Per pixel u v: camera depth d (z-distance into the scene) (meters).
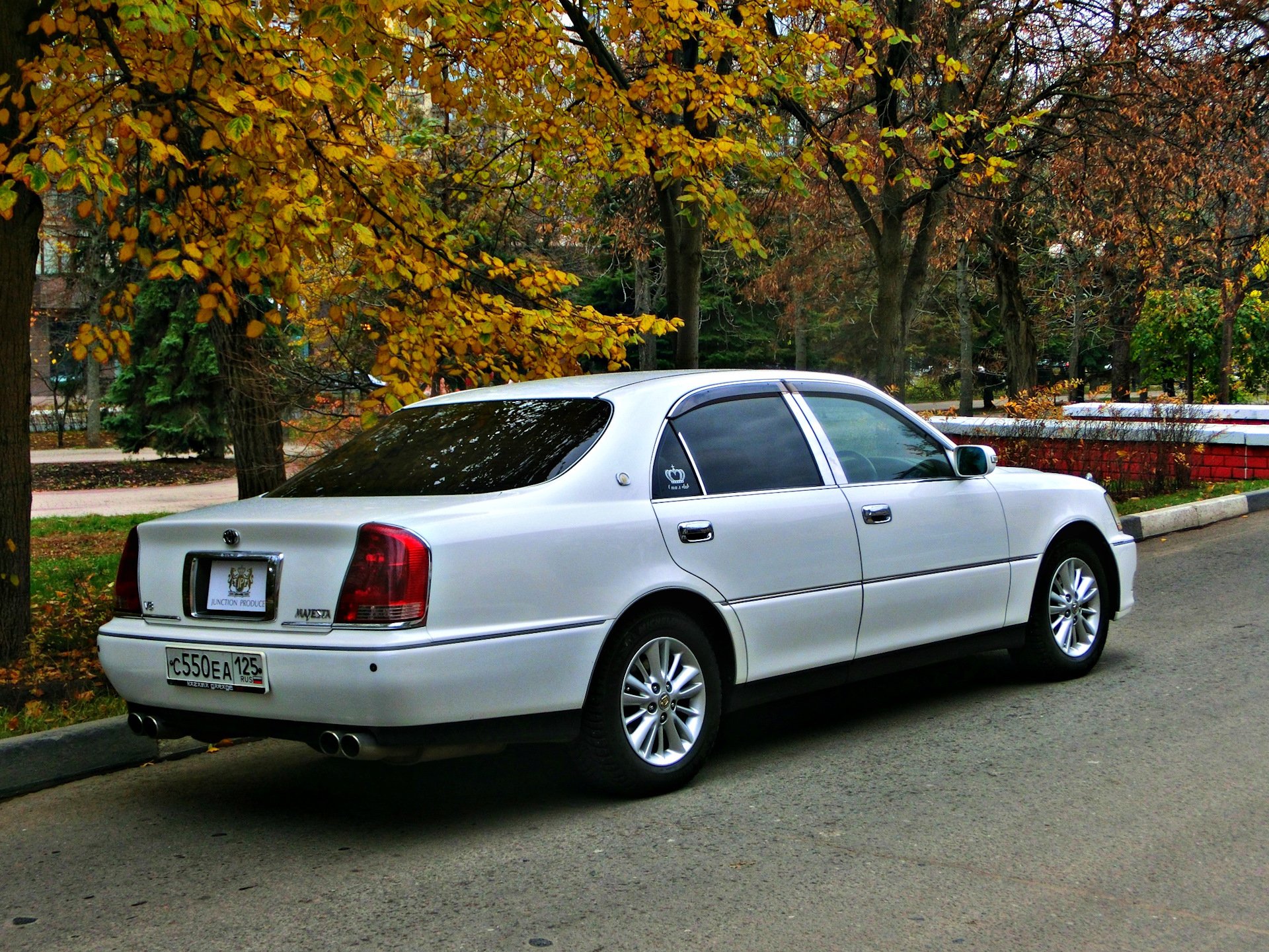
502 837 4.38
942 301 49.19
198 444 30.41
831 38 10.66
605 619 4.55
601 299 35.22
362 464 5.15
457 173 10.97
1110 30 13.72
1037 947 3.32
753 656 5.12
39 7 7.04
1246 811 4.38
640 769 4.69
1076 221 15.53
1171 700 6.05
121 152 7.02
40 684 6.32
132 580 4.77
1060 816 4.40
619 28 9.34
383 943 3.48
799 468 5.48
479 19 7.32
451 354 7.79
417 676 4.05
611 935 3.47
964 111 13.77
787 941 3.39
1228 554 11.12
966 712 6.06
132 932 3.65
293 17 7.43
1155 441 14.89
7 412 7.00
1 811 4.94
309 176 6.24
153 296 30.50
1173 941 3.34
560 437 4.89
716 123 10.57
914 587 5.77
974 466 6.13
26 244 7.00
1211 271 21.61
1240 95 15.13
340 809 4.82
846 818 4.46
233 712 4.38
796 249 26.48
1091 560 6.76
